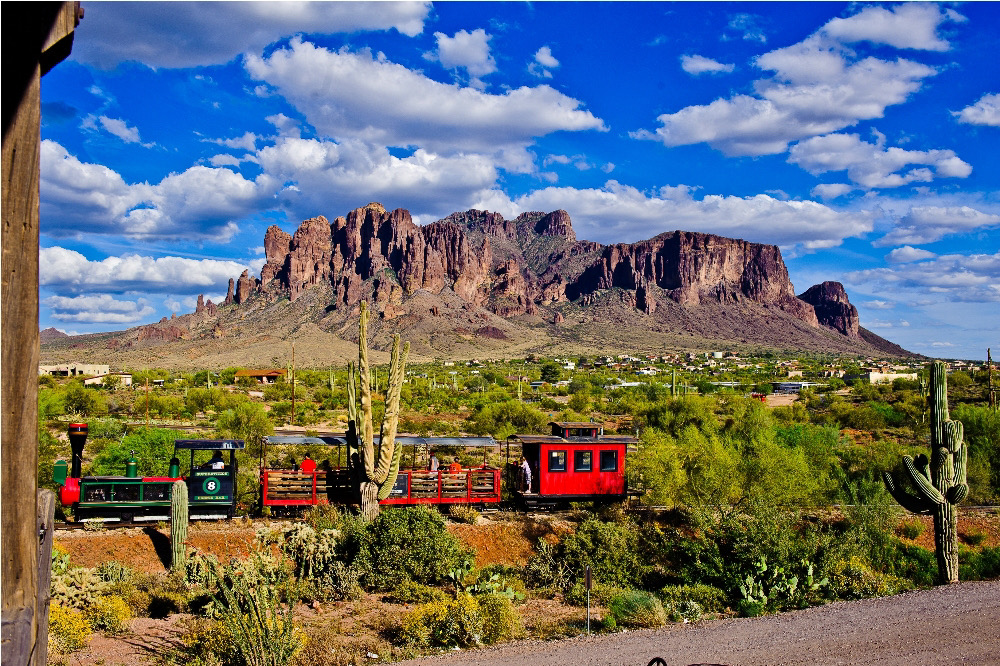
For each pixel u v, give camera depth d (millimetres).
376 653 13094
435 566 18438
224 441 20297
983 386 82688
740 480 24984
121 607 14633
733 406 67000
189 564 16422
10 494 2164
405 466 29875
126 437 26016
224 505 19750
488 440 24906
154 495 19281
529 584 19188
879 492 25141
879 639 12984
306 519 20469
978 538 24266
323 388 106750
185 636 13383
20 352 2150
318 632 14117
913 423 64000
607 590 18578
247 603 12750
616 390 120125
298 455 35312
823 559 19516
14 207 2113
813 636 13305
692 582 19406
